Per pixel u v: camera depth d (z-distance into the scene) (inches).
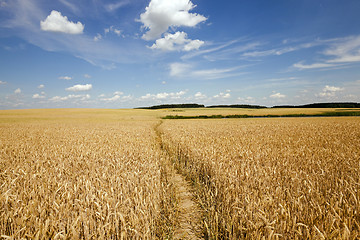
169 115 2682.1
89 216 116.5
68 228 109.2
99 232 110.7
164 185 228.5
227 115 2576.3
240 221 130.6
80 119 2139.5
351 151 317.7
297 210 128.6
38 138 599.5
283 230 110.9
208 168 249.6
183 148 395.5
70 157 292.7
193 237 163.2
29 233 104.5
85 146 414.6
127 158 280.8
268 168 210.1
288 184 166.9
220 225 152.9
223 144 398.6
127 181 176.1
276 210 123.3
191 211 205.6
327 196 142.6
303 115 2517.2
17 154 346.0
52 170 221.6
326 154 287.6
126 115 2721.5
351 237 102.2
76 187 157.8
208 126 1043.3
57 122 1669.5
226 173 202.7
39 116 2527.1
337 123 1121.4
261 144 405.4
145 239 127.9
